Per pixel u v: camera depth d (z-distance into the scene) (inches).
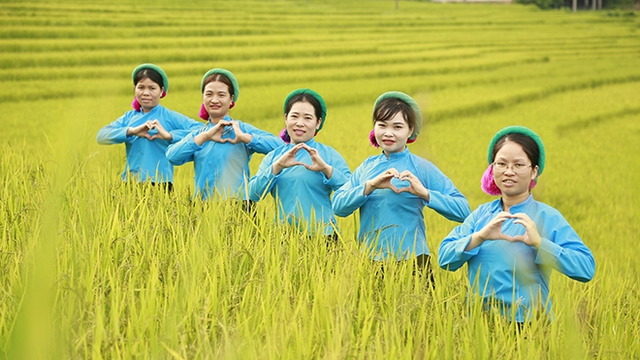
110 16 1674.5
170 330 100.0
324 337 108.3
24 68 1003.3
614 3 3358.8
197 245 143.6
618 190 515.8
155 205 198.8
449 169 550.0
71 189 171.0
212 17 1941.4
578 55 1545.3
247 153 226.7
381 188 166.1
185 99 831.7
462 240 142.1
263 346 105.9
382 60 1344.7
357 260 150.4
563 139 735.1
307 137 196.7
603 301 174.7
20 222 165.0
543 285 139.7
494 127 774.5
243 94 895.7
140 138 249.3
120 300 118.0
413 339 118.9
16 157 283.6
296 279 145.8
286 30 1819.6
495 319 127.2
